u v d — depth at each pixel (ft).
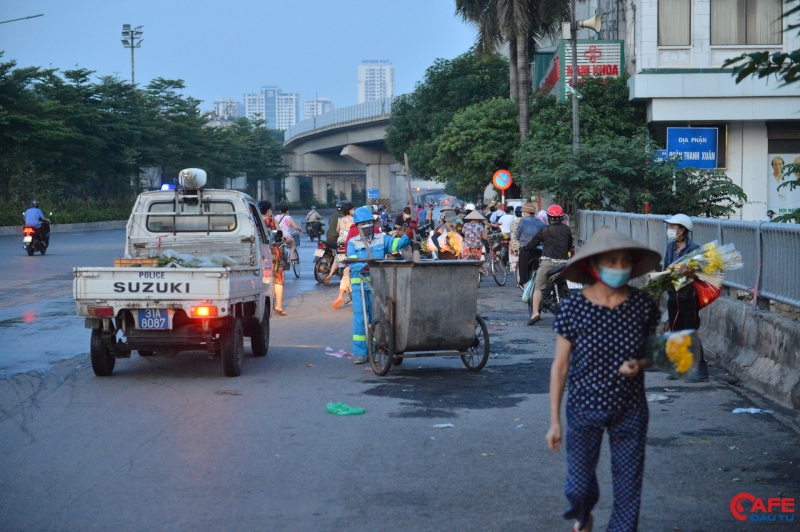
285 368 33.73
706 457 20.93
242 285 32.22
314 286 70.54
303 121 358.43
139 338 30.76
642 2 92.99
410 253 84.79
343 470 19.80
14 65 184.65
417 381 30.91
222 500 17.67
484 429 23.72
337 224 73.41
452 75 184.44
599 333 13.41
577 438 13.65
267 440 22.47
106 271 30.01
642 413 13.61
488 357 34.30
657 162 75.87
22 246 123.34
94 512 16.96
